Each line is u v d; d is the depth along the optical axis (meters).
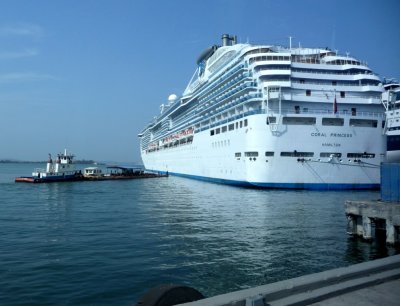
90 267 14.54
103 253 16.73
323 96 47.06
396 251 17.19
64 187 60.81
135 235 20.78
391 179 20.23
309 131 44.50
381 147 46.16
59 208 33.81
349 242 18.94
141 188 57.97
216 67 69.19
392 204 18.67
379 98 48.31
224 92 56.28
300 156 44.56
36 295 11.63
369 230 19.03
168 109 90.19
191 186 58.91
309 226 23.16
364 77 48.34
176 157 85.12
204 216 27.67
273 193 42.12
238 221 25.17
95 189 56.59
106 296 11.62
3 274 13.62
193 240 19.36
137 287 12.42
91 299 11.37
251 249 17.42
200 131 67.44
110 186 62.75
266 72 47.38
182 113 81.50
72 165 76.12
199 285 12.73
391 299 5.64
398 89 59.53
